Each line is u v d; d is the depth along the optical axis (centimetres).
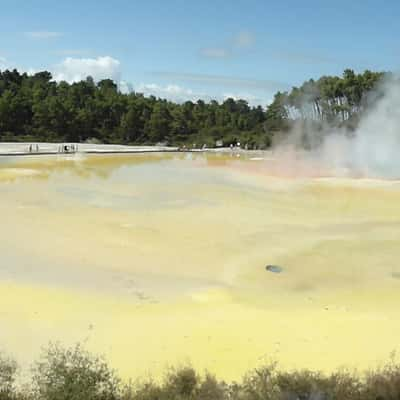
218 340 1339
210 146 8900
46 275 1809
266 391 1043
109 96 10712
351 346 1319
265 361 1223
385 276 1952
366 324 1474
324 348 1305
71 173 4447
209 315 1516
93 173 4500
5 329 1366
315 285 1839
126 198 3266
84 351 1246
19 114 9319
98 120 10000
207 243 2320
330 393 1039
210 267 2000
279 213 3000
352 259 2153
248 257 2142
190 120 10750
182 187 3788
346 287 1825
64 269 1888
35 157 5828
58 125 9444
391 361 1225
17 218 2606
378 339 1367
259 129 9975
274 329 1423
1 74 11238
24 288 1667
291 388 1055
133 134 10038
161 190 3619
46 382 1027
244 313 1541
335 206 3269
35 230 2397
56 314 1480
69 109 9550
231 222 2723
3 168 4609
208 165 5512
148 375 1142
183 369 1138
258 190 3797
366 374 1127
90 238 2311
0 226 2434
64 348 1259
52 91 10562
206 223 2678
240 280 1867
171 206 3062
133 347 1288
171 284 1789
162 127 10075
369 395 1034
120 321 1452
